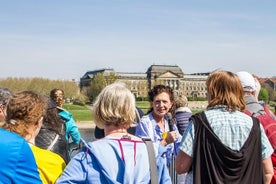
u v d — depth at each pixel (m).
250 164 4.43
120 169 3.81
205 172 4.40
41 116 4.22
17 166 3.58
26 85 166.38
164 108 7.04
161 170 4.05
